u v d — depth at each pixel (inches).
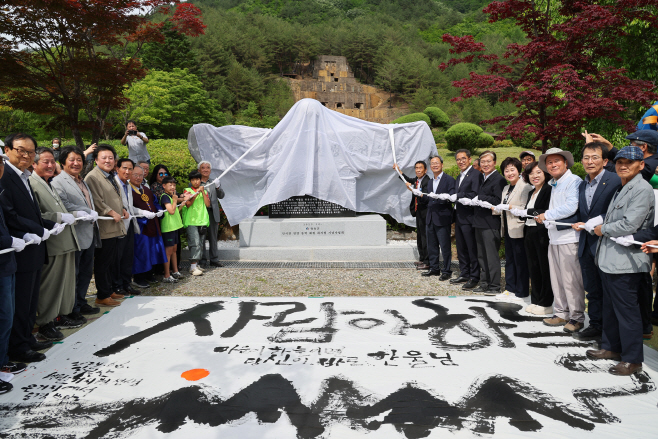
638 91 277.1
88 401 117.0
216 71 2203.5
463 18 4441.4
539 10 349.7
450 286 239.9
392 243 335.9
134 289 223.6
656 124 224.8
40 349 151.2
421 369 135.6
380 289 233.1
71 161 180.5
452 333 166.9
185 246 311.9
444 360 142.4
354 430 103.0
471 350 150.7
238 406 113.8
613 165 191.9
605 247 138.9
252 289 232.4
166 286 238.5
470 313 190.5
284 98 2235.5
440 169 262.5
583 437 100.2
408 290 231.6
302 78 2910.9
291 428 103.9
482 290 227.3
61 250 159.2
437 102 2438.5
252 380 128.4
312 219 313.6
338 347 153.0
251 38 2871.6
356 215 331.3
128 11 282.0
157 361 142.0
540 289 190.4
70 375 132.3
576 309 167.3
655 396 119.3
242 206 319.0
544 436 100.6
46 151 164.7
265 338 161.6
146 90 929.5
